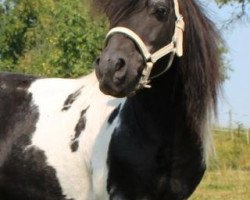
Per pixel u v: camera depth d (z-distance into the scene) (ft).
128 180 14.33
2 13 105.81
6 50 102.94
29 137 15.89
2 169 16.03
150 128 14.12
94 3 13.60
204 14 14.55
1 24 103.60
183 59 14.14
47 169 15.47
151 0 13.17
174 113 14.19
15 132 16.10
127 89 12.91
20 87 16.76
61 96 16.24
